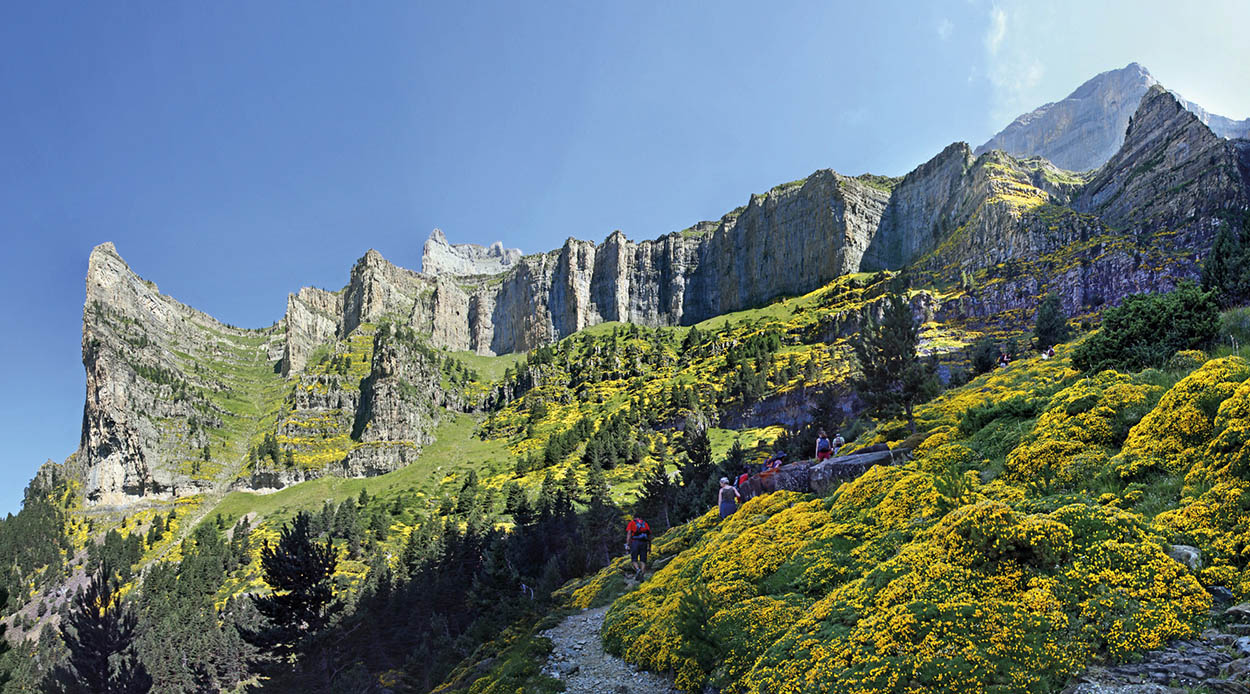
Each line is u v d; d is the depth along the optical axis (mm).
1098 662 10305
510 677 20656
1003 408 26703
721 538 27109
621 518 95438
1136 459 16109
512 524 136000
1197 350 25969
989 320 152000
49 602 163375
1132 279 132375
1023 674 10211
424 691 42406
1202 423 15375
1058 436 19766
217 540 173750
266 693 49688
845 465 30469
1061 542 12562
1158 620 10422
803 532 22516
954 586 12906
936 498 17859
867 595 14336
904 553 15094
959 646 11062
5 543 193875
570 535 85688
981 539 13320
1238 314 27250
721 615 17359
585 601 32844
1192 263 127562
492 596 62031
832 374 155375
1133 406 19531
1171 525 12898
